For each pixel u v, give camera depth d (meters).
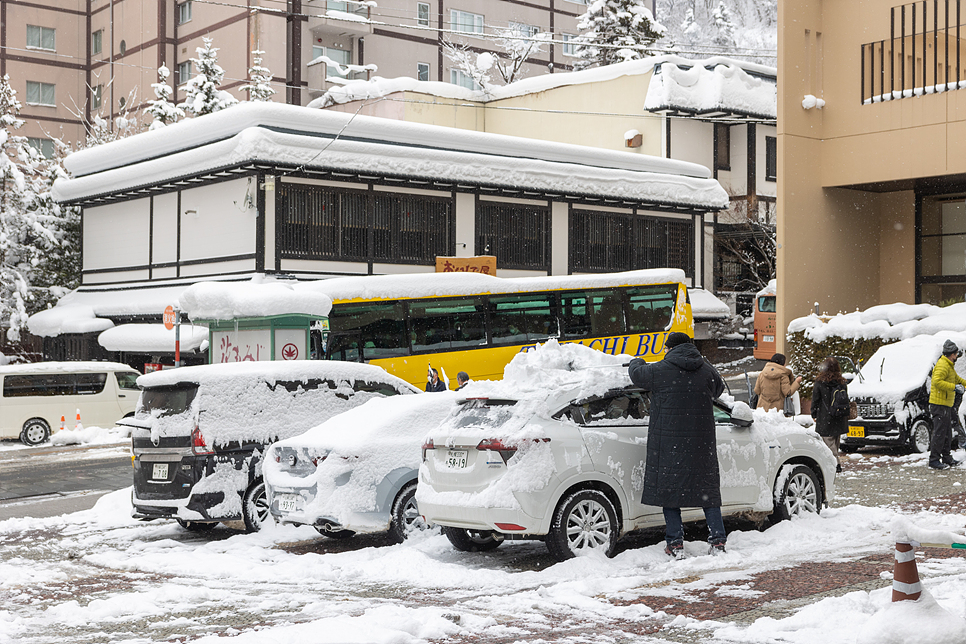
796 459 10.60
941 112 19.88
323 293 18.75
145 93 50.66
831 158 21.84
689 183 36.00
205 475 10.93
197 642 6.04
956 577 7.56
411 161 28.98
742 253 39.75
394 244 29.36
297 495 10.03
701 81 38.00
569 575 8.21
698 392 8.89
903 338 19.53
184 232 29.84
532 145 32.62
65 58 54.16
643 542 10.03
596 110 39.72
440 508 8.91
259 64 41.78
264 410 11.42
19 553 10.62
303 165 26.95
